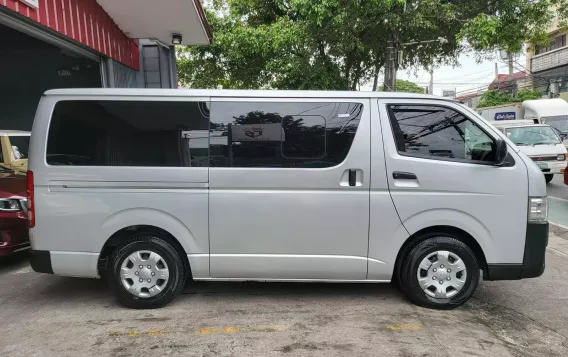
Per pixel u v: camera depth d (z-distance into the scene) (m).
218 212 3.95
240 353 3.27
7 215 5.02
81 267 4.00
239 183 3.93
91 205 3.94
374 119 3.99
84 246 3.97
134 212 3.95
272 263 3.99
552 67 27.25
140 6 8.59
